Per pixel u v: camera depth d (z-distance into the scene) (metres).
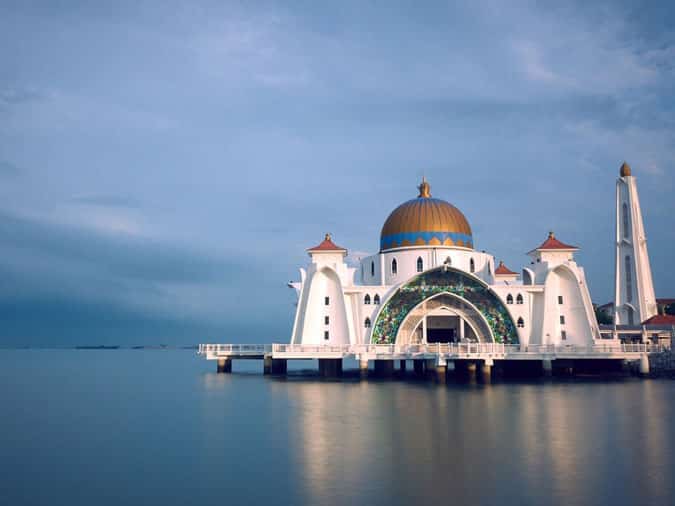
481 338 70.00
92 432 36.81
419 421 37.41
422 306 70.44
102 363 161.88
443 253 74.19
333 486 23.97
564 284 71.88
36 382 81.62
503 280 86.62
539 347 65.75
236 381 70.25
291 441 32.28
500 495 22.61
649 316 81.81
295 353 66.94
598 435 32.69
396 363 116.38
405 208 77.81
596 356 64.94
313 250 71.38
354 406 44.50
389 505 21.72
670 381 61.31
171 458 29.17
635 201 83.62
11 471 27.33
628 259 83.31
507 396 49.19
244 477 25.48
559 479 24.48
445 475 25.17
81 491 24.14
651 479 24.42
